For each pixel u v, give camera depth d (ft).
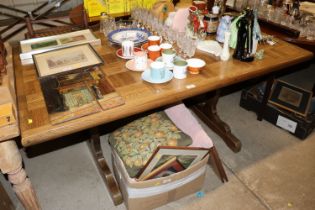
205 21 5.53
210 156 5.30
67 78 4.03
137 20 6.03
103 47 5.13
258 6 7.06
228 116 7.47
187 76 4.24
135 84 4.02
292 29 5.99
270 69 4.59
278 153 6.23
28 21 5.38
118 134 4.75
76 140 6.59
